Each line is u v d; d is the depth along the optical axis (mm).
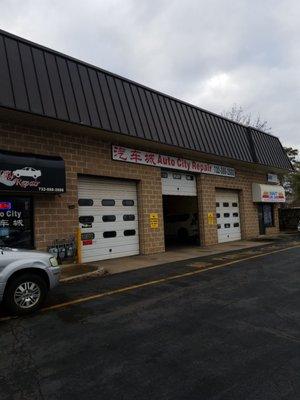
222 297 8078
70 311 7332
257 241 21797
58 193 12312
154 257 15266
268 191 25359
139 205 16250
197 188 20047
